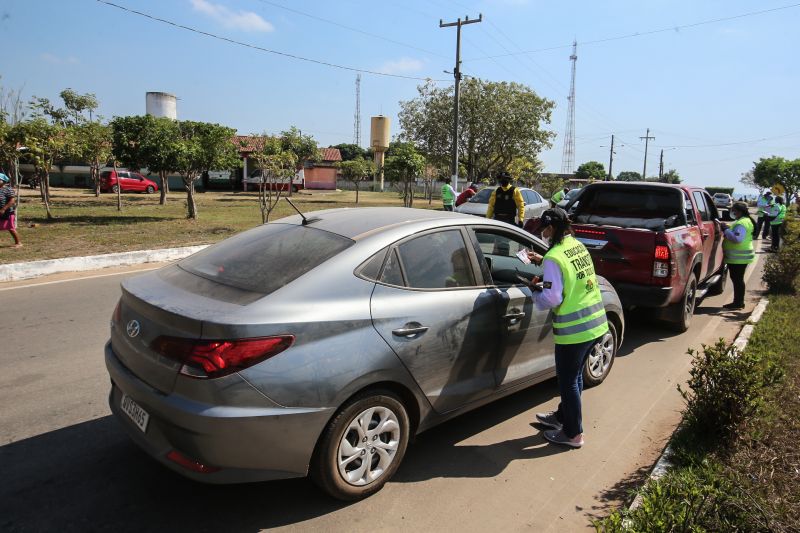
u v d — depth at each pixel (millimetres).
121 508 2965
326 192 44500
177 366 2615
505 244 4668
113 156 19609
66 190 33188
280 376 2625
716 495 2682
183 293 2953
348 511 3010
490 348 3693
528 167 35375
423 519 2973
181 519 2891
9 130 14227
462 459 3639
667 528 2395
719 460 3438
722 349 3846
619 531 2324
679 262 6125
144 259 10750
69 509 2936
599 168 78062
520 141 30531
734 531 2586
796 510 2889
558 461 3646
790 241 9586
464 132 30922
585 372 4809
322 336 2785
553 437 3852
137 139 18359
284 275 2996
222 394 2531
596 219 7359
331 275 2992
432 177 40125
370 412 3021
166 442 2738
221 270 3219
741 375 3588
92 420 3953
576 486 3348
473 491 3260
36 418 3957
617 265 6152
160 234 13906
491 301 3680
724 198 33406
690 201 7121
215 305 2754
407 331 3111
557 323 3703
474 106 30078
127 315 3062
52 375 4754
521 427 4145
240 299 2816
